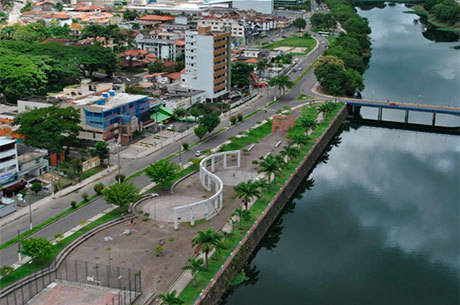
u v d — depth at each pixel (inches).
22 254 6545.3
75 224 7465.6
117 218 7652.6
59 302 5625.0
